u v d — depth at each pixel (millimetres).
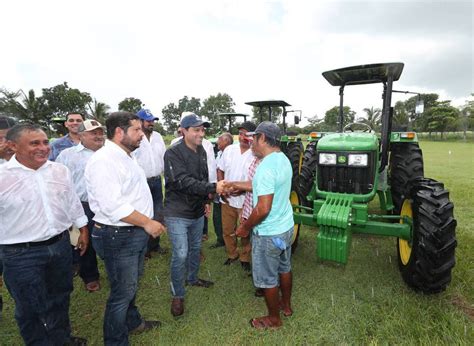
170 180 2629
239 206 3465
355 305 2734
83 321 2705
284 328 2484
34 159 1946
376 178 3359
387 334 2322
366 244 4086
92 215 3135
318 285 3105
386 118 3496
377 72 3832
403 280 3098
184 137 2734
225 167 3811
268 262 2355
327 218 2812
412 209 2928
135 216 1972
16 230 1928
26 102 37312
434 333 2275
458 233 4172
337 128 4625
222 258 3877
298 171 6363
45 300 2096
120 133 2041
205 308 2816
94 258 3166
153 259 3881
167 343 2377
